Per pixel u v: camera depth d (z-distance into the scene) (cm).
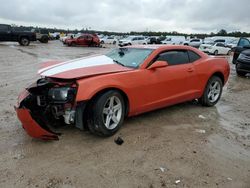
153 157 348
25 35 2606
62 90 364
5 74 940
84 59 471
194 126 465
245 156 363
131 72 420
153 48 483
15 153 347
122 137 405
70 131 420
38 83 398
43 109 379
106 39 4378
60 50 2319
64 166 320
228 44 2744
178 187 287
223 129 459
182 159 346
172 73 481
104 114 393
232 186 293
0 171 306
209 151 372
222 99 675
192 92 533
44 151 355
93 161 333
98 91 370
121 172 311
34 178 295
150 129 441
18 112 343
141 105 440
